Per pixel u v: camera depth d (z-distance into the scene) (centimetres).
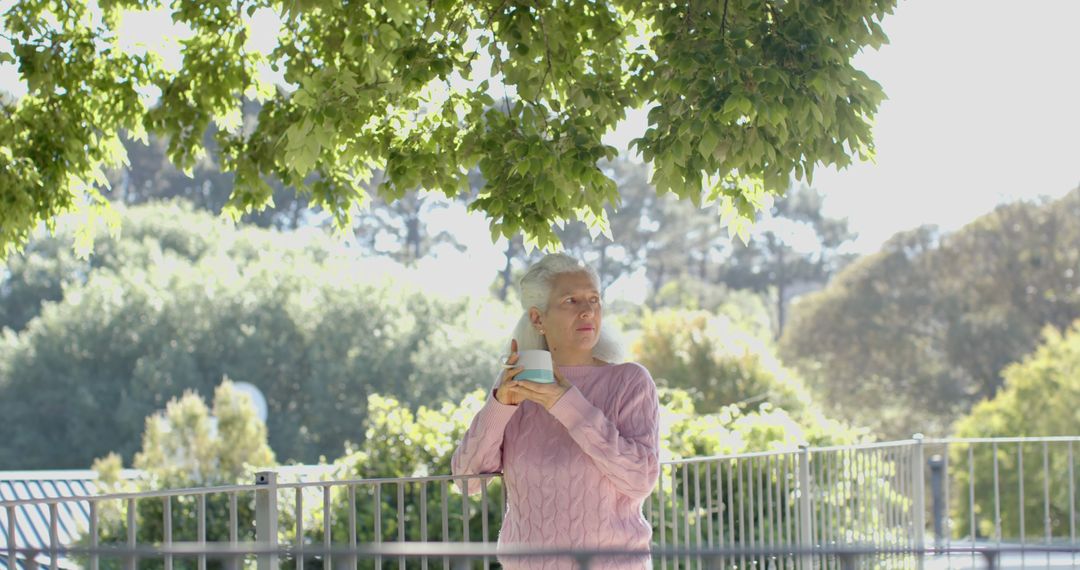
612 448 351
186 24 694
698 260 4616
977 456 1845
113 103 692
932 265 3497
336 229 688
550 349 380
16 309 3173
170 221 3266
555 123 545
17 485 1238
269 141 686
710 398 1664
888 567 704
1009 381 2017
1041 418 1853
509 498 378
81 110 685
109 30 698
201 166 3969
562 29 578
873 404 3494
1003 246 3412
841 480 722
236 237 3303
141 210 3297
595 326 376
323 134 511
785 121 511
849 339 3525
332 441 2850
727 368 1680
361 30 559
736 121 511
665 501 773
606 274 4422
